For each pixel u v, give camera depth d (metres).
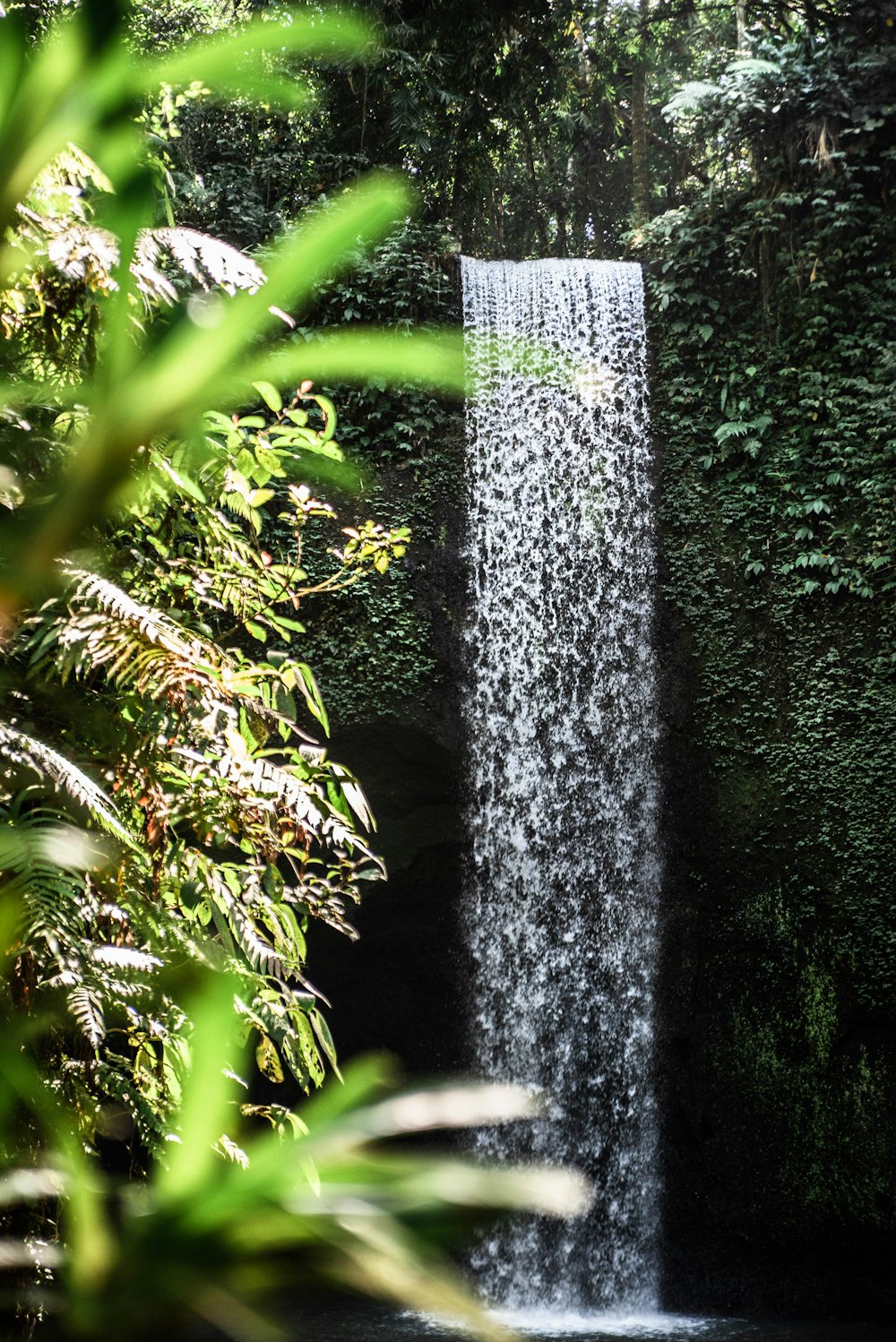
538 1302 12.10
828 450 12.80
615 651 13.10
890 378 12.70
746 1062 11.98
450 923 12.52
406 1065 12.58
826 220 13.30
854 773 12.01
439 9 14.66
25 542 0.32
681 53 19.42
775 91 13.41
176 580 2.61
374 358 0.31
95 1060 1.79
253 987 2.39
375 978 12.54
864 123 13.22
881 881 11.70
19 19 0.29
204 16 9.33
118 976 1.16
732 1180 11.88
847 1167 11.48
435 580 12.73
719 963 12.30
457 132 15.82
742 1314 11.73
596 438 13.51
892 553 12.22
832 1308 11.47
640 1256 12.07
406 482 12.84
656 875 12.62
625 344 13.70
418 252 13.41
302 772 2.75
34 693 1.14
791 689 12.43
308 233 0.30
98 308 1.30
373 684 12.12
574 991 12.62
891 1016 11.51
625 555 13.27
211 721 2.10
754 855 12.25
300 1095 11.59
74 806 1.41
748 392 13.22
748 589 12.80
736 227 13.71
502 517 13.22
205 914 2.37
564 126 18.81
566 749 12.97
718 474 13.19
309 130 14.11
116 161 0.32
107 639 1.38
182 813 2.06
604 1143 12.34
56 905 0.90
